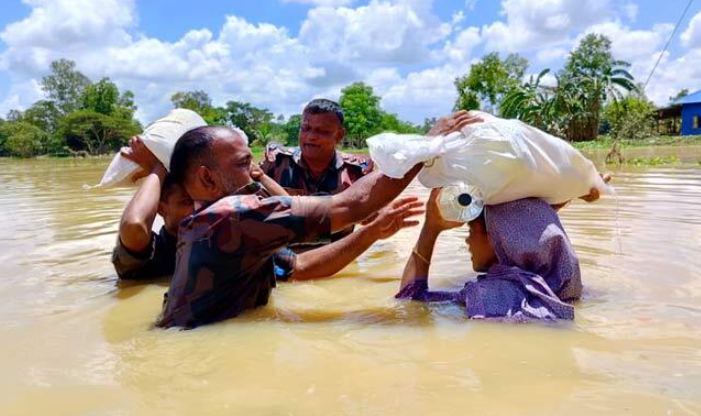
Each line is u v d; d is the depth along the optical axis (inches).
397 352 78.2
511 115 1780.3
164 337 87.8
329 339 84.7
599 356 74.7
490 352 77.0
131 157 135.4
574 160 105.3
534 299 95.5
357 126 2874.0
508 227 102.7
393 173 95.3
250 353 79.0
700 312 94.7
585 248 148.3
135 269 129.1
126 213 122.0
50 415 61.5
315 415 59.2
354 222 95.7
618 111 1614.2
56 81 3299.7
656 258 134.1
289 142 3238.2
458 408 59.6
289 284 122.7
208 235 91.9
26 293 119.8
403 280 111.7
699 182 319.0
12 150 2630.4
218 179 98.0
